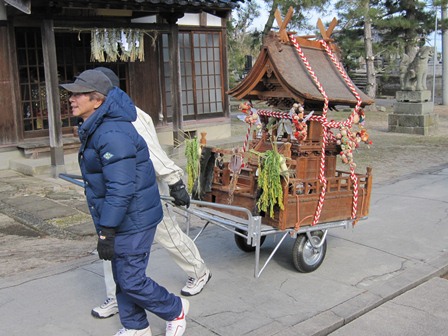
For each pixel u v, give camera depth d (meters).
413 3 18.50
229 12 10.90
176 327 3.28
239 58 20.80
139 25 9.72
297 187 4.25
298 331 3.51
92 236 5.94
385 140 13.82
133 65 11.34
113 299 3.70
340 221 4.55
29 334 3.43
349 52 20.84
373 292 4.18
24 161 9.48
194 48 12.30
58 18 8.72
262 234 4.10
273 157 3.95
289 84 4.21
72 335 3.43
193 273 3.98
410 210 6.73
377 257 5.00
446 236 5.68
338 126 4.45
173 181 3.52
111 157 2.84
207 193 4.66
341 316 3.75
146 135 3.48
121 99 3.01
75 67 10.60
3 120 9.57
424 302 4.13
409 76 15.18
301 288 4.23
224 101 13.01
